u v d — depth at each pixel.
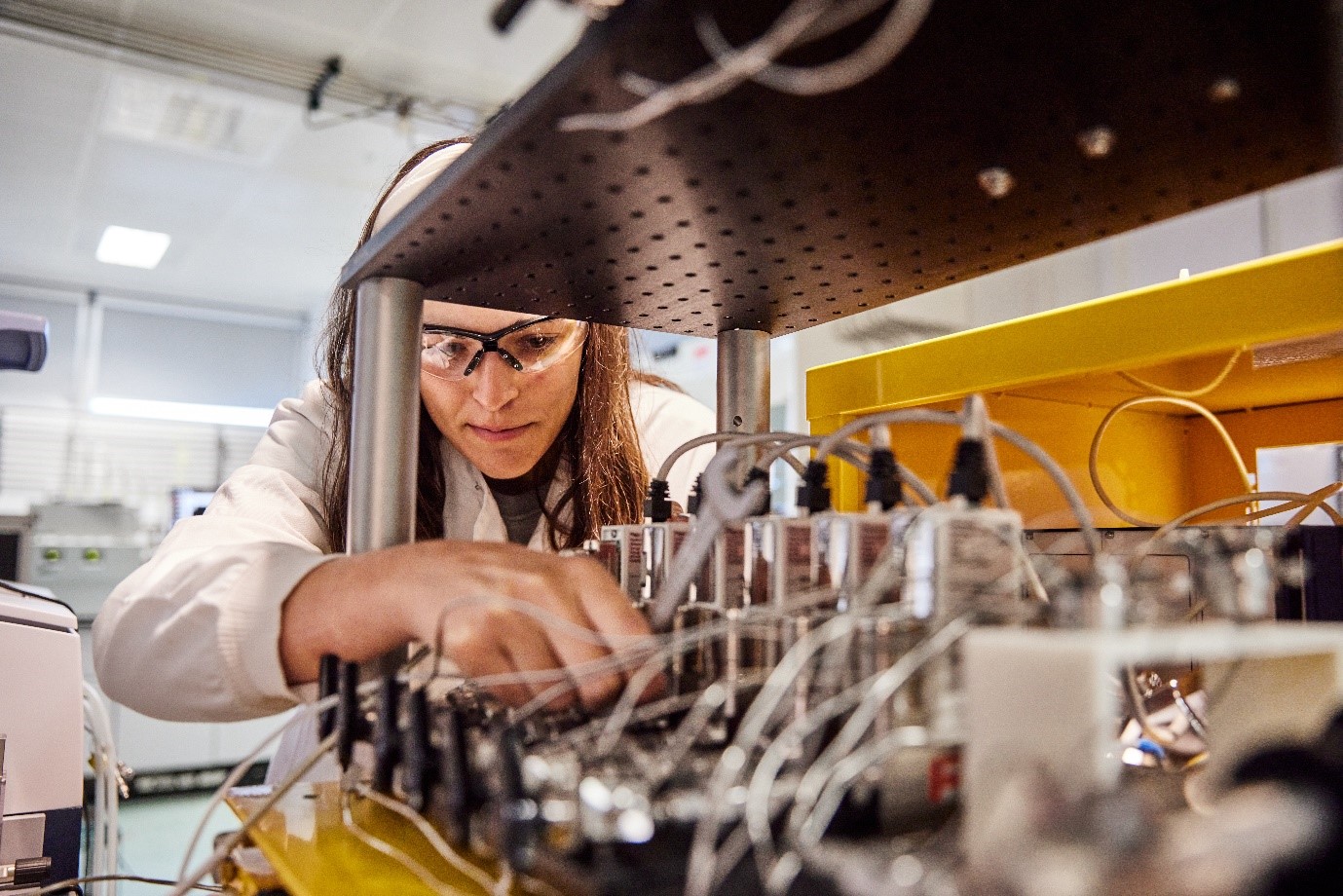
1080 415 0.94
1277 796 0.24
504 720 0.47
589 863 0.31
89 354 6.51
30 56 3.42
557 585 0.54
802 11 0.33
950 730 0.37
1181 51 0.37
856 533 0.46
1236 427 1.06
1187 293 0.61
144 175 4.50
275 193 4.72
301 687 0.66
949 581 0.40
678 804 0.34
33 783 0.82
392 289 0.69
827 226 0.61
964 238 0.63
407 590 0.57
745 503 0.49
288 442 1.21
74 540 3.87
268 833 0.49
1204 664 0.49
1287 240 2.46
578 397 1.24
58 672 0.85
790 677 0.36
